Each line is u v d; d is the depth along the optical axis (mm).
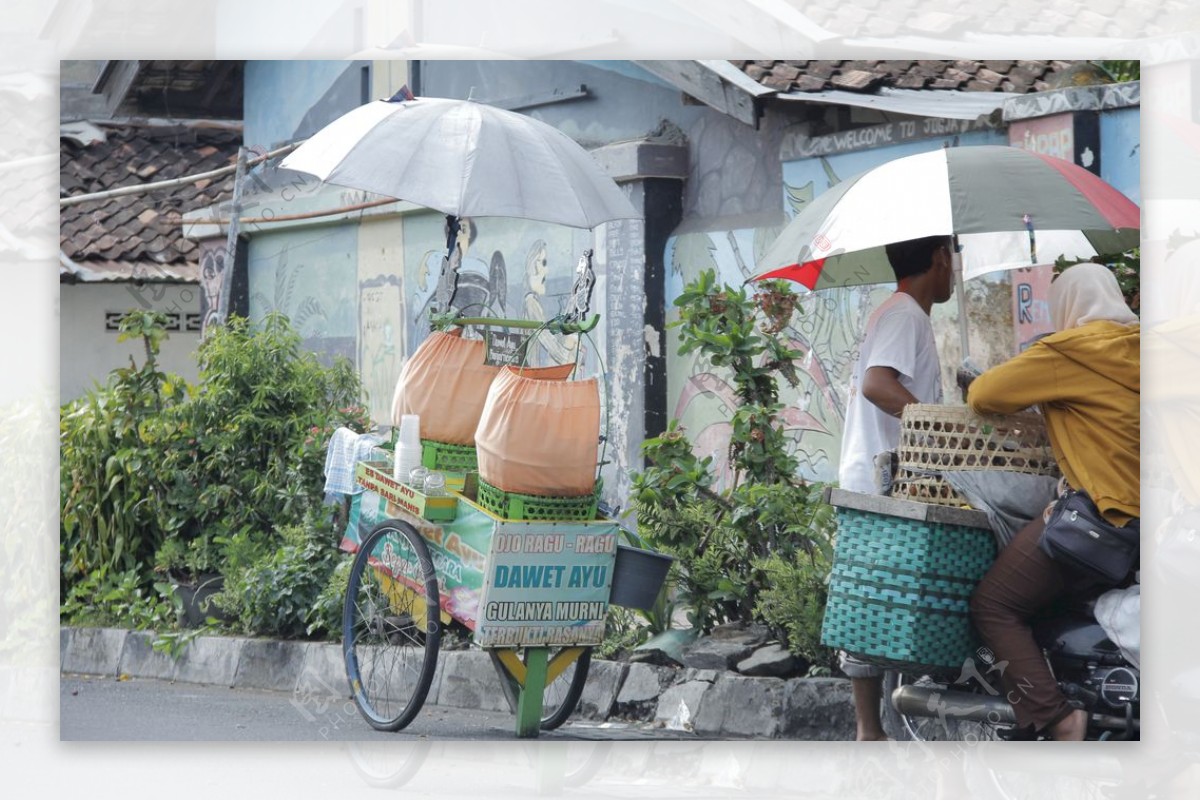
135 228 18531
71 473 11727
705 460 9047
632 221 12430
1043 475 6395
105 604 11648
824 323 11078
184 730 8547
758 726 7953
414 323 15070
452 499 7512
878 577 6363
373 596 8227
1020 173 6832
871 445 7469
